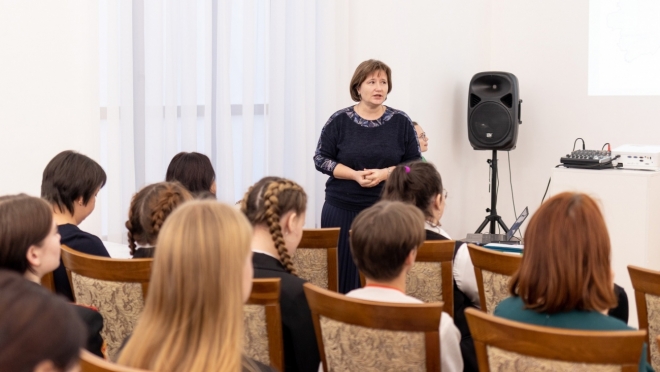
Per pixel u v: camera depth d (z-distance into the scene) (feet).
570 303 5.19
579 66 18.22
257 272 6.54
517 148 19.40
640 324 7.21
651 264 13.74
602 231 5.17
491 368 5.25
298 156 16.01
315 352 6.52
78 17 11.44
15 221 5.41
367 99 11.95
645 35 17.22
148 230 6.96
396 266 6.03
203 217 4.03
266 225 6.72
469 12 18.90
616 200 13.69
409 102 17.02
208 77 13.85
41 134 11.12
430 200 8.25
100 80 12.10
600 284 5.15
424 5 17.19
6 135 10.75
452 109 18.76
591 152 14.43
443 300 8.05
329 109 16.63
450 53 18.38
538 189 19.17
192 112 13.61
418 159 12.21
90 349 6.01
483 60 19.62
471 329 5.29
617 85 17.72
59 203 7.76
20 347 2.57
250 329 6.30
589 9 17.94
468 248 7.87
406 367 5.71
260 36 15.12
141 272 6.78
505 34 19.36
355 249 6.13
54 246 5.68
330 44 16.48
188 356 3.87
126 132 12.46
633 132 17.63
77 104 11.53
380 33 17.04
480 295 7.90
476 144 18.19
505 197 19.72
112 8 11.95
